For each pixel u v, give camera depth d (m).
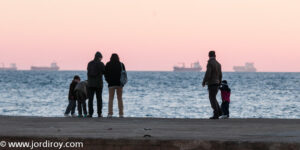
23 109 101.75
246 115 92.50
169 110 99.62
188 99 133.50
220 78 42.47
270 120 37.12
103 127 30.23
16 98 137.62
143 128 29.53
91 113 45.25
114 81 45.34
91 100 45.25
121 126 31.14
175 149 21.31
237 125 32.28
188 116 87.81
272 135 24.83
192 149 21.28
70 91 54.94
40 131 26.31
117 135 23.78
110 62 45.34
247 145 20.91
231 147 21.02
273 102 125.69
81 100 49.94
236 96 151.62
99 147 21.92
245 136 24.03
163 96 146.88
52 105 112.38
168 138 21.92
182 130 28.12
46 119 37.56
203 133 25.92
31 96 146.75
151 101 124.75
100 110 45.41
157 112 95.25
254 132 26.70
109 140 21.78
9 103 118.62
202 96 148.25
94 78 44.81
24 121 35.22
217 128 29.81
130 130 27.86
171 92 173.50
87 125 31.84
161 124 33.31
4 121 35.03
